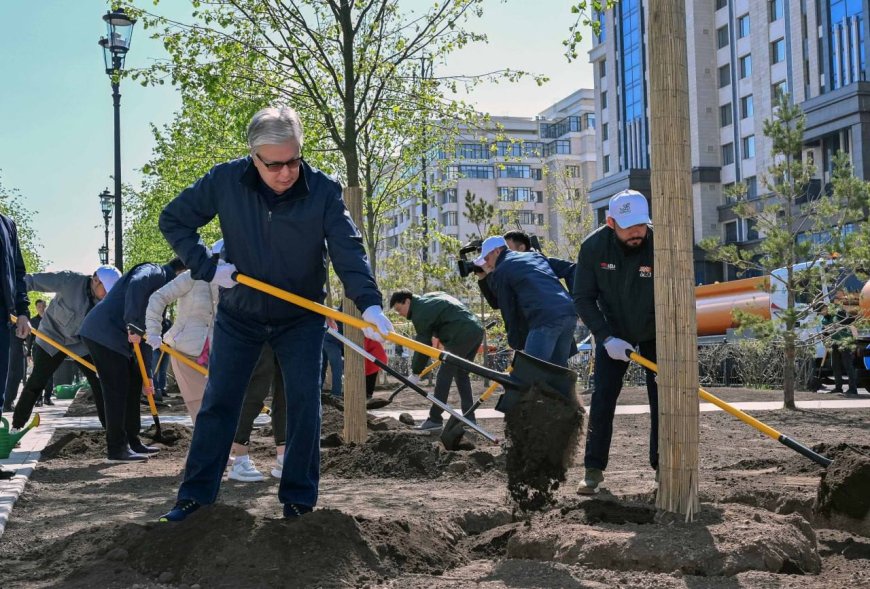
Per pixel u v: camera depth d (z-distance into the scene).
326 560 3.65
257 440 9.49
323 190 4.13
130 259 39.59
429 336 9.76
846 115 37.62
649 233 5.63
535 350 6.79
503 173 87.25
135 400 8.60
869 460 4.62
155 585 3.55
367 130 14.66
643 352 5.80
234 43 10.09
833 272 14.31
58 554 4.07
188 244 4.14
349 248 4.12
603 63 61.78
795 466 6.26
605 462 5.76
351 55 9.30
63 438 8.95
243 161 4.16
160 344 7.07
